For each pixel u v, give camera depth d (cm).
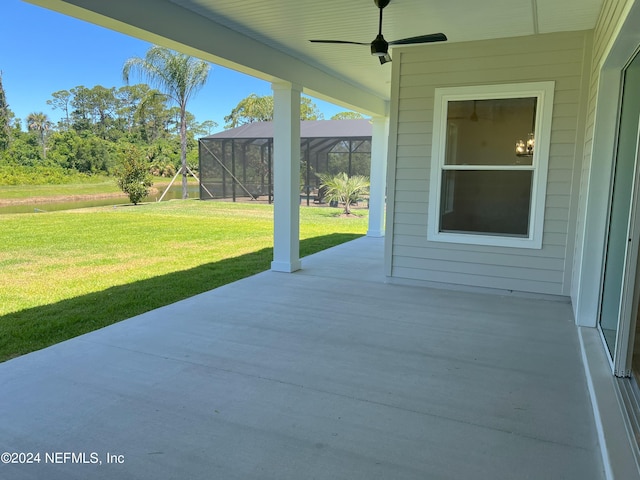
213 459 201
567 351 325
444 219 500
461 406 248
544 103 442
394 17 405
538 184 453
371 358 312
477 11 385
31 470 193
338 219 1226
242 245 810
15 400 251
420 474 191
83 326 387
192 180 2152
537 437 218
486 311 422
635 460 189
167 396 257
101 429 224
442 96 480
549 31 430
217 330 367
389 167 514
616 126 338
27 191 1700
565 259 450
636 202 245
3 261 662
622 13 242
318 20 413
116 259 683
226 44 430
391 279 529
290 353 320
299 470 193
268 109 2291
